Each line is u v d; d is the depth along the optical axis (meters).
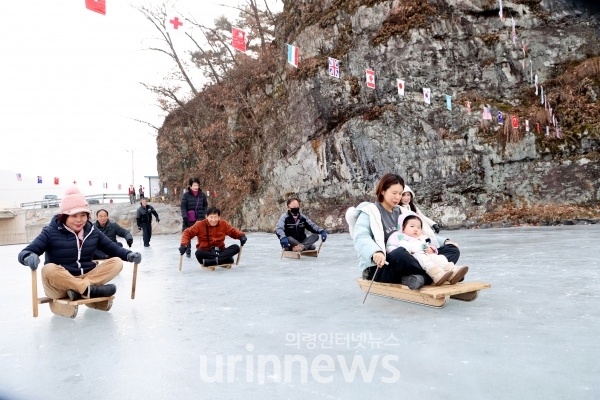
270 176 21.12
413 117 16.30
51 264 4.04
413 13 16.88
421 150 15.96
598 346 2.62
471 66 16.48
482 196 15.34
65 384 2.36
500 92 16.38
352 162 16.97
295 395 2.08
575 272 5.32
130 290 5.55
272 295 4.79
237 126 25.27
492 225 14.47
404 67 16.58
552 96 15.67
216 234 7.55
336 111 17.69
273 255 9.49
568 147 14.60
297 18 20.45
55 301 4.17
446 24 16.62
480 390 2.05
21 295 5.82
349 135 17.03
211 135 27.19
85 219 4.28
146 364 2.62
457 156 15.60
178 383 2.29
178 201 31.45
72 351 2.98
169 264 8.62
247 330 3.31
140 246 14.84
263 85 23.39
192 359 2.67
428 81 16.48
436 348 2.69
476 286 3.73
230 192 24.97
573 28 16.28
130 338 3.24
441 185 15.66
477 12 16.70
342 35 18.17
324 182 17.83
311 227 8.90
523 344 2.71
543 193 14.53
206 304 4.44
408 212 4.23
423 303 3.82
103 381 2.38
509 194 15.07
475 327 3.14
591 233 10.43
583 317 3.30
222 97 25.95
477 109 15.91
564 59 16.14
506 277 5.18
